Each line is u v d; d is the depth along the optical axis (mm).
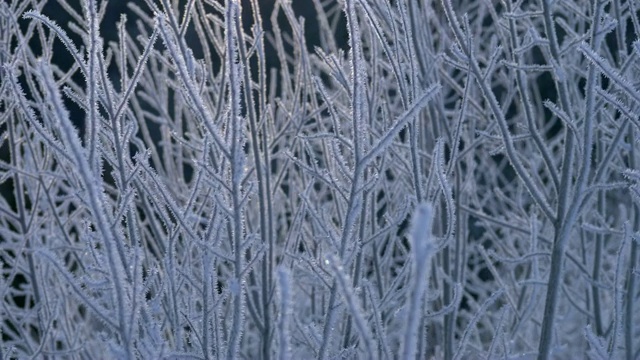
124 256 1793
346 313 2301
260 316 2453
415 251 1013
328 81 4469
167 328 2736
